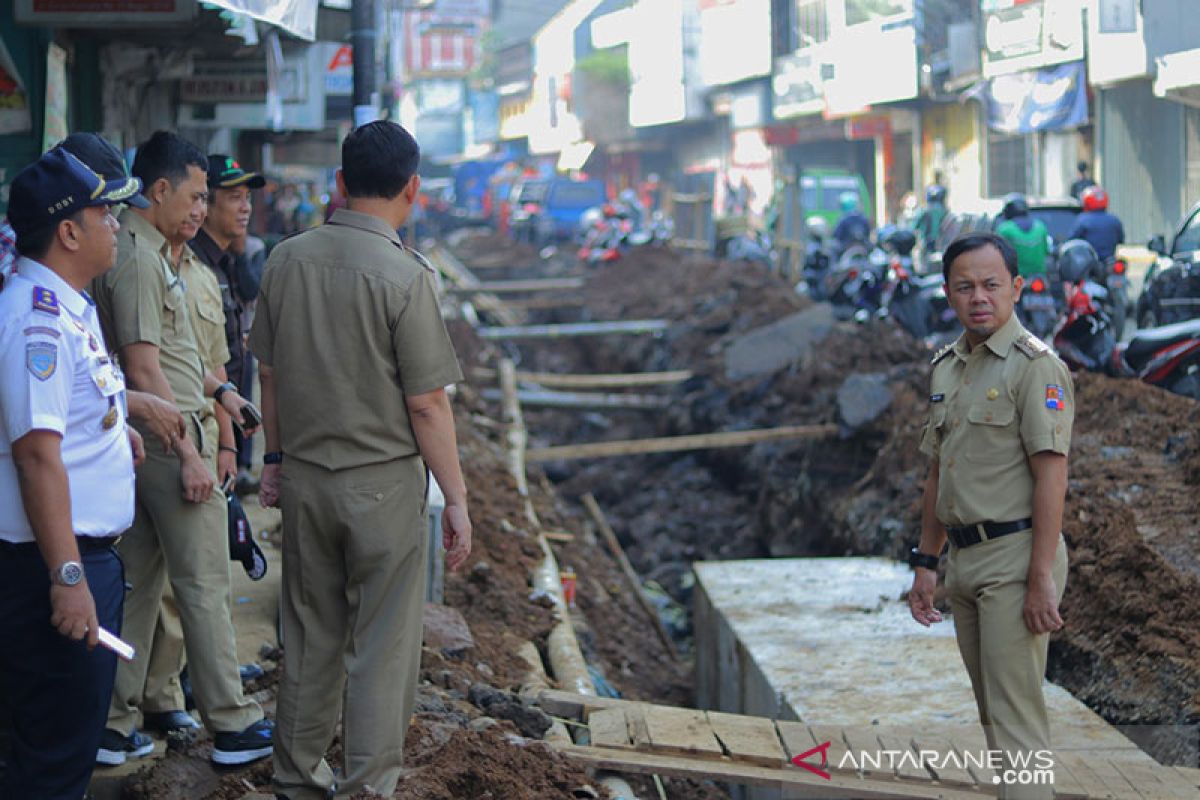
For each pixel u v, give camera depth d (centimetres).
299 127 1605
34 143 777
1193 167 1612
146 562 443
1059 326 1021
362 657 376
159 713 480
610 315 2153
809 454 1209
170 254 441
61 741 349
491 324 2266
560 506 1247
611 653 885
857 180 2611
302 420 373
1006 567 370
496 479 1128
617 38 4750
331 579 383
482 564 779
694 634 914
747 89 3572
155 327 418
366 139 375
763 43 3281
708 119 4094
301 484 374
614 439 1656
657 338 1859
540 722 505
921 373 1148
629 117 4672
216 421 462
